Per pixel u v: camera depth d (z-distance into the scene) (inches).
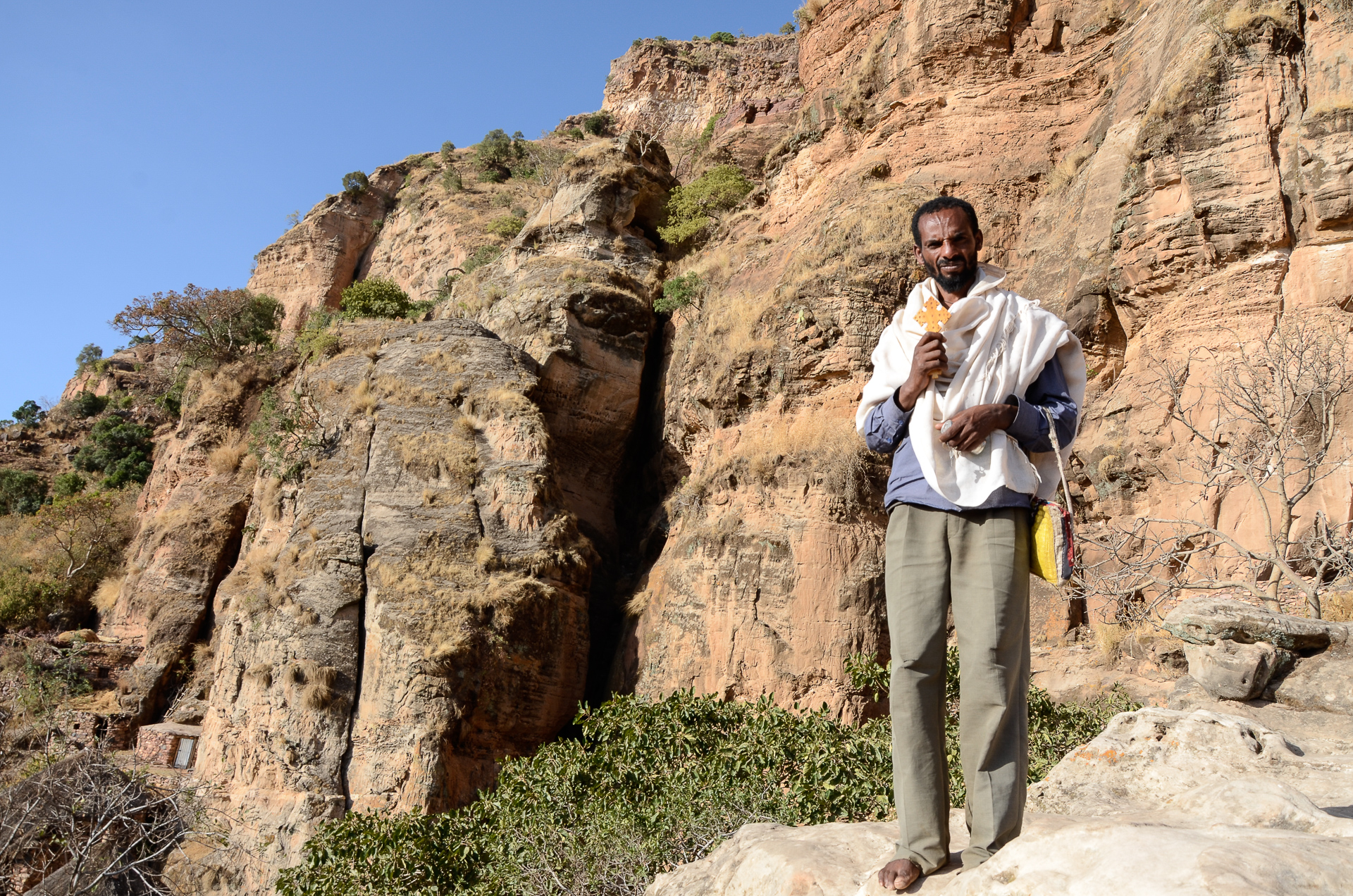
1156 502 798.5
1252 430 717.9
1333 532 609.0
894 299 1130.7
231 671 1152.2
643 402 1489.9
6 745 850.1
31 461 2694.4
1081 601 858.1
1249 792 148.2
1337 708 290.0
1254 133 832.9
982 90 1263.5
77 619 1750.7
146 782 682.8
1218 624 320.5
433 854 589.3
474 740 1069.8
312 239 2827.3
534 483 1213.7
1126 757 193.6
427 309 1962.4
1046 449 136.6
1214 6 917.8
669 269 1598.2
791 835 158.7
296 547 1194.0
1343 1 835.4
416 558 1154.0
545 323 1421.0
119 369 3117.6
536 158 2847.0
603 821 476.1
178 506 1638.8
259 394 1722.4
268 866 1008.9
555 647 1141.1
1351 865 101.0
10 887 579.2
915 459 134.0
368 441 1275.8
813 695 981.8
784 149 1558.8
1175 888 96.8
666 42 3080.7
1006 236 1145.4
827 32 1571.1
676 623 1098.7
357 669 1105.4
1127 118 1026.1
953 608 131.3
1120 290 902.4
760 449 1128.8
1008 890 110.4
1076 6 1254.9
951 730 439.2
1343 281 764.0
